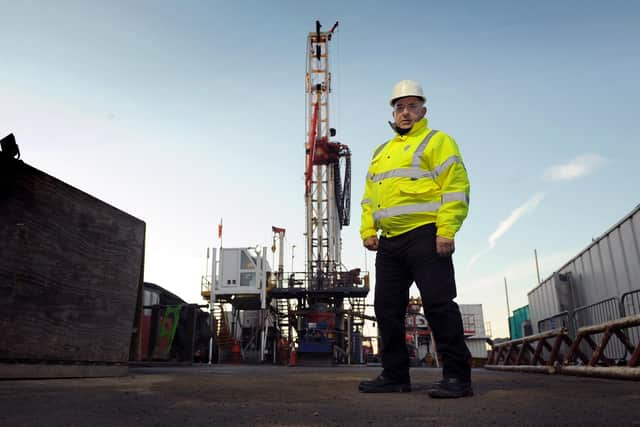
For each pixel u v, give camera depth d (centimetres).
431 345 3766
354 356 3294
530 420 179
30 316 356
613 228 891
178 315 1980
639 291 788
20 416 178
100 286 430
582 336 627
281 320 3397
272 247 3312
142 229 500
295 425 168
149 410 201
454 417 189
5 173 342
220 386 342
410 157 332
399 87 350
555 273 1162
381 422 175
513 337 2086
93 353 416
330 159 3941
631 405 230
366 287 3072
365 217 375
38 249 367
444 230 304
